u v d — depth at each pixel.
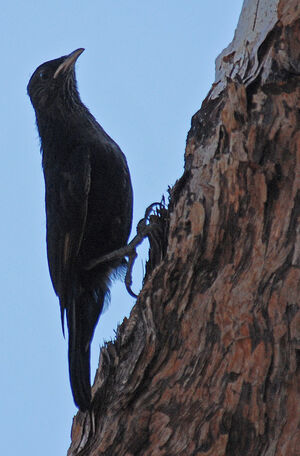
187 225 9.98
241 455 8.45
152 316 9.59
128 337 9.94
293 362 8.47
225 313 9.02
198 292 9.48
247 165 9.45
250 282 8.98
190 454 8.66
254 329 8.76
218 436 8.58
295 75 9.91
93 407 9.93
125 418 9.34
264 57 10.16
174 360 9.40
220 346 9.00
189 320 9.41
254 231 9.26
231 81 10.02
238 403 8.61
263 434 8.41
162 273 9.85
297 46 10.05
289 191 9.20
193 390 9.02
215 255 9.59
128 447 9.12
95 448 9.51
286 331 8.58
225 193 9.61
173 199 10.54
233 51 10.85
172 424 8.95
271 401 8.45
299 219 8.99
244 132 9.55
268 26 10.28
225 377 8.83
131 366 9.61
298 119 9.44
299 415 8.30
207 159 10.09
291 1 10.17
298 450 8.20
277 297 8.73
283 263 8.88
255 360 8.65
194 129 10.71
